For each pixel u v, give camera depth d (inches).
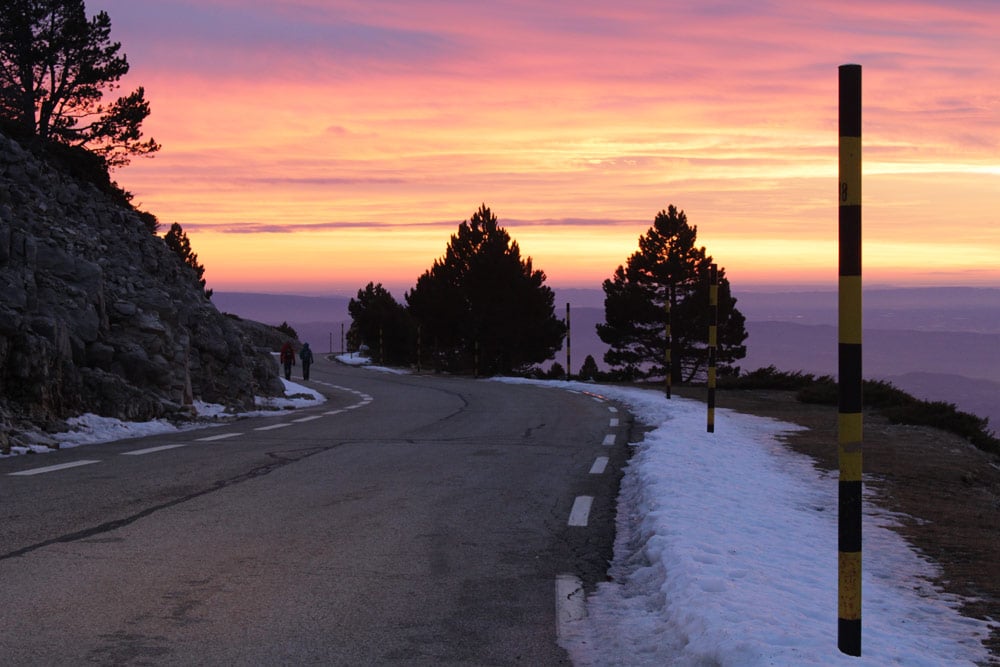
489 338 2223.2
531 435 638.5
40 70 1435.8
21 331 605.6
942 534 311.3
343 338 3826.3
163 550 275.1
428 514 341.4
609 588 244.4
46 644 189.3
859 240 165.9
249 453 518.6
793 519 328.5
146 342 785.6
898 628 202.1
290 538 295.3
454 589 239.8
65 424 597.3
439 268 2422.5
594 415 821.9
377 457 505.4
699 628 189.2
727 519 314.7
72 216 1002.7
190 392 831.7
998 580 249.8
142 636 195.6
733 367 2209.6
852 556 169.3
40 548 275.3
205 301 1123.9
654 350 2203.5
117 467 454.0
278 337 3171.8
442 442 587.5
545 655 189.8
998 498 416.2
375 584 242.7
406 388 1405.0
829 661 163.6
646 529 303.6
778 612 200.8
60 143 1344.7
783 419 756.6
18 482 401.7
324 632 201.6
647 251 2202.3
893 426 717.9
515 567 265.1
